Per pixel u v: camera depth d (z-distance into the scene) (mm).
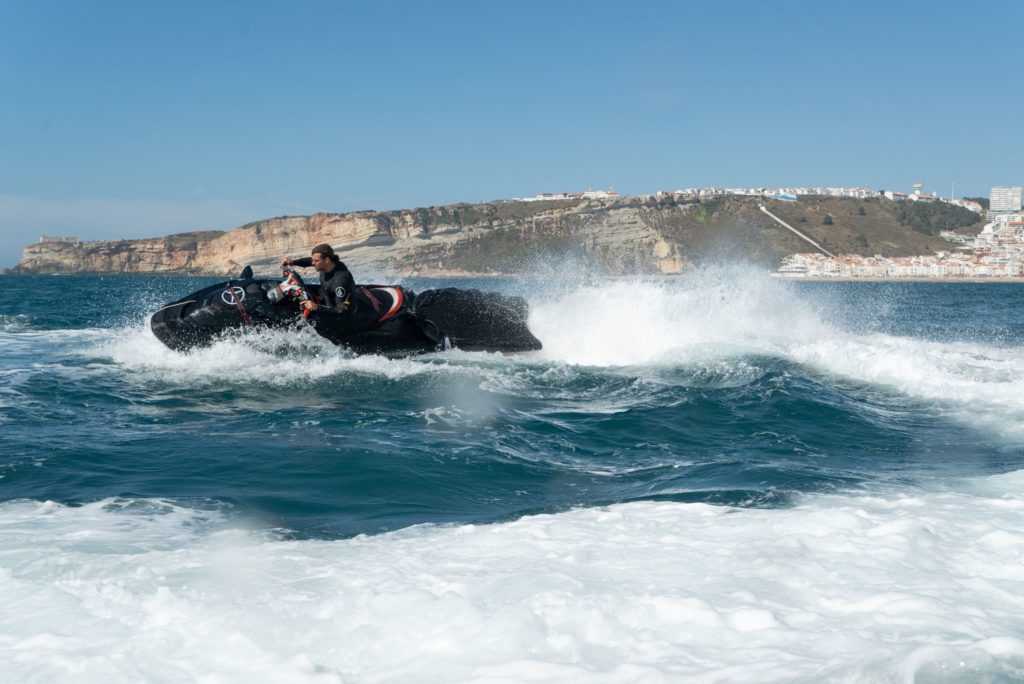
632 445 6652
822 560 3650
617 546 3943
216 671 2717
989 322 24984
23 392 8414
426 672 2715
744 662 2691
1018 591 3309
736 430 7145
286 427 7078
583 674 2648
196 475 5504
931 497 4840
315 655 2848
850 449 6488
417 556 3875
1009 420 7461
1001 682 2514
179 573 3598
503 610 3096
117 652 2818
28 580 3477
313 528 4430
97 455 5992
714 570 3559
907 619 3000
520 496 5176
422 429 7012
